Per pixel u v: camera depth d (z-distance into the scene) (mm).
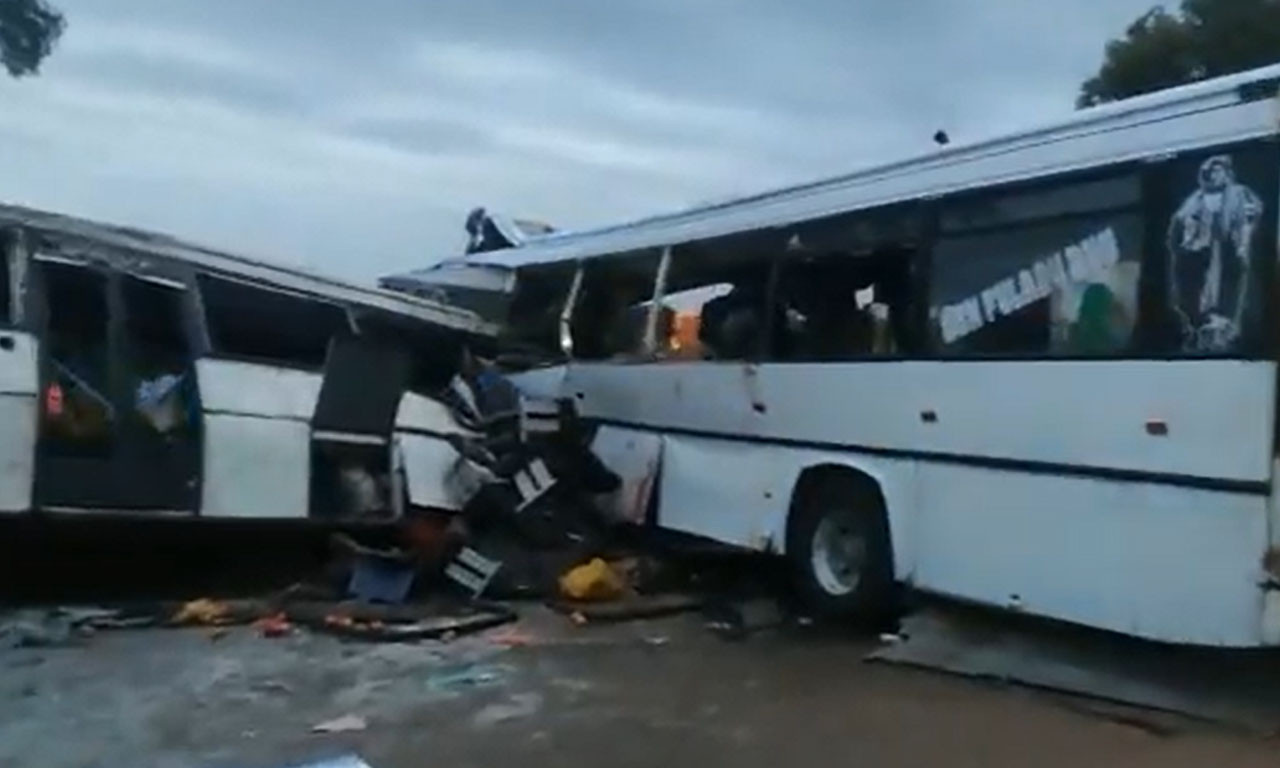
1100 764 6203
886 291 9000
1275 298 6617
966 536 8195
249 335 10195
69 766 5922
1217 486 6770
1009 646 8289
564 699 7383
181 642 8633
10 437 8883
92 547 10492
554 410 11617
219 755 6121
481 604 9984
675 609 10141
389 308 11016
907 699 7469
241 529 10008
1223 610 6727
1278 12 23047
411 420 10641
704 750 6387
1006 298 8062
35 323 9109
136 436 9430
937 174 8656
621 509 11312
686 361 10852
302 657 8297
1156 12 24953
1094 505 7387
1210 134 6945
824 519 9414
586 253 12359
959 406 8297
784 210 10031
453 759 6156
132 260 9594
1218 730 6762
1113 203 7434
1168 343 7055
